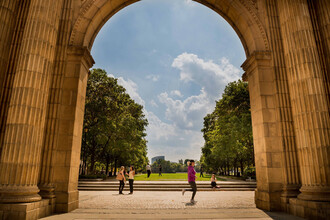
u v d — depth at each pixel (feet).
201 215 27.86
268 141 34.09
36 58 27.86
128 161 164.96
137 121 159.84
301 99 32.04
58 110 32.32
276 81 35.81
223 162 180.24
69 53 34.76
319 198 27.32
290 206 29.78
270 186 32.37
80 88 34.91
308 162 29.76
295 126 32.65
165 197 48.98
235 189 71.20
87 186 73.56
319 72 32.04
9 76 29.86
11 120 25.59
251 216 27.68
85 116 115.85
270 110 35.35
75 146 32.96
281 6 37.58
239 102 115.96
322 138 29.40
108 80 124.88
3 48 29.55
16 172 24.31
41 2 29.66
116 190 69.72
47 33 29.37
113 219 25.38
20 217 22.81
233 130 103.30
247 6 39.40
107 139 116.57
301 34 33.78
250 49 40.81
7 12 30.37
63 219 25.27
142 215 27.78
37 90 27.30
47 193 28.89
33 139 26.13
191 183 39.14
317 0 36.68
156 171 583.99
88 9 37.35
